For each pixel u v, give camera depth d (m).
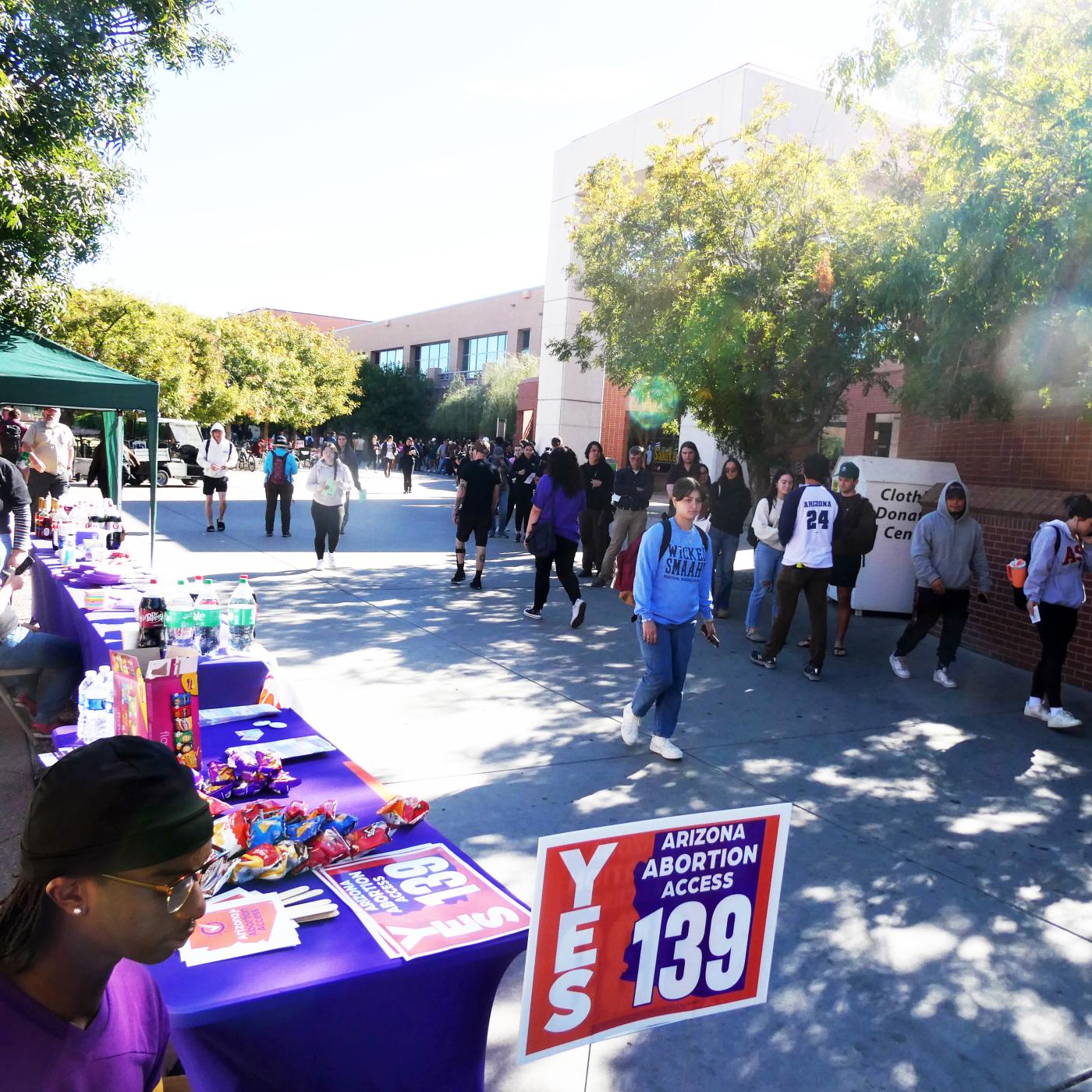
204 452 15.06
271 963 2.04
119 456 15.97
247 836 2.46
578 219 15.18
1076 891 4.28
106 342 29.11
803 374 12.05
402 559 13.40
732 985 2.12
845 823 4.90
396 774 5.22
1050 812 5.16
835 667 8.23
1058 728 6.59
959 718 6.86
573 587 9.35
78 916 1.29
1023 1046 3.17
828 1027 3.23
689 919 2.05
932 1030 3.23
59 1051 1.29
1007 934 3.88
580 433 27.47
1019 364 7.81
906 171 12.16
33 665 5.30
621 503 11.59
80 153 10.28
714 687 7.40
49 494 11.45
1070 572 6.54
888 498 10.62
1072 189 6.58
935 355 7.91
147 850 1.28
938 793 5.37
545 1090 2.84
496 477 11.37
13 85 9.16
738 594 11.98
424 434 60.44
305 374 46.47
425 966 2.10
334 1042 2.05
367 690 6.77
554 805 4.89
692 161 12.65
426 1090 2.20
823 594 7.71
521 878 4.09
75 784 1.28
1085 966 3.67
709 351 11.59
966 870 4.44
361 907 2.32
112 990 1.41
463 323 59.72
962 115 7.11
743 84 19.92
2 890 3.77
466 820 4.66
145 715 3.02
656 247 12.73
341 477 12.08
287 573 11.62
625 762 5.58
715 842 2.06
